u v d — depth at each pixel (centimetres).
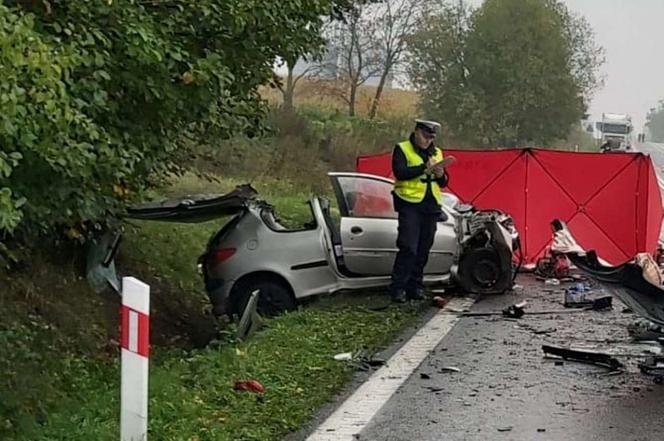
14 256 769
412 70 4694
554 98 4838
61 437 629
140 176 821
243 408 675
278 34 846
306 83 3972
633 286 796
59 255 1097
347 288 1164
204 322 1246
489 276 1250
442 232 1227
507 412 682
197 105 764
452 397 723
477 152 1623
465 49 4756
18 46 496
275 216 1222
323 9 899
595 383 772
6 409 689
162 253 1402
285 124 3059
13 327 868
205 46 784
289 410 673
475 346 918
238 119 989
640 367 814
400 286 1148
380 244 1170
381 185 1200
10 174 555
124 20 656
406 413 677
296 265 1144
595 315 1100
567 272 1415
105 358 971
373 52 4206
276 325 1010
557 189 1583
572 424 654
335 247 1159
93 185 693
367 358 852
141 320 566
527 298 1236
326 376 778
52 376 809
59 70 532
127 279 566
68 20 627
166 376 766
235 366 803
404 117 4291
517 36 4772
